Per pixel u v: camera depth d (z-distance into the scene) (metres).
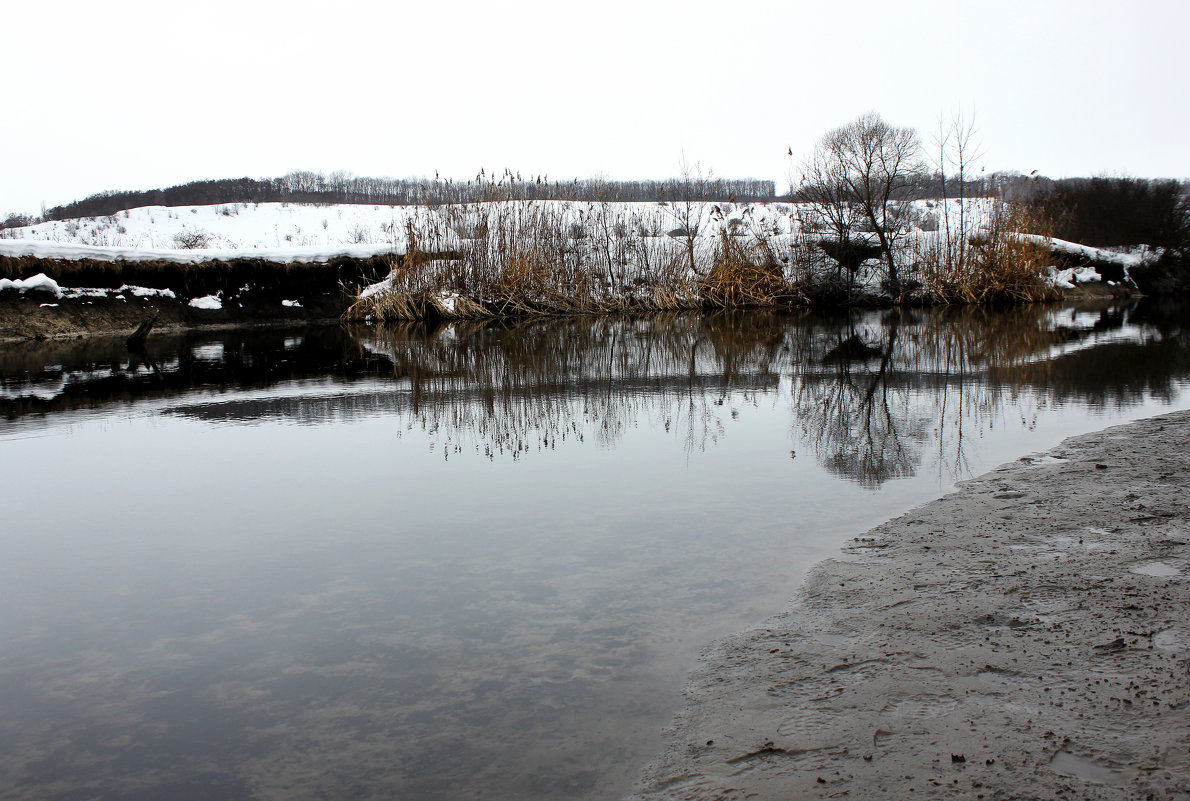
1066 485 4.89
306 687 2.95
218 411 8.78
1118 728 2.35
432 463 6.36
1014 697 2.56
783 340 15.62
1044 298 26.39
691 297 25.59
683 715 2.63
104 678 3.07
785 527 4.49
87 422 8.26
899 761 2.27
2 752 2.60
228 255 22.16
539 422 7.88
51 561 4.34
